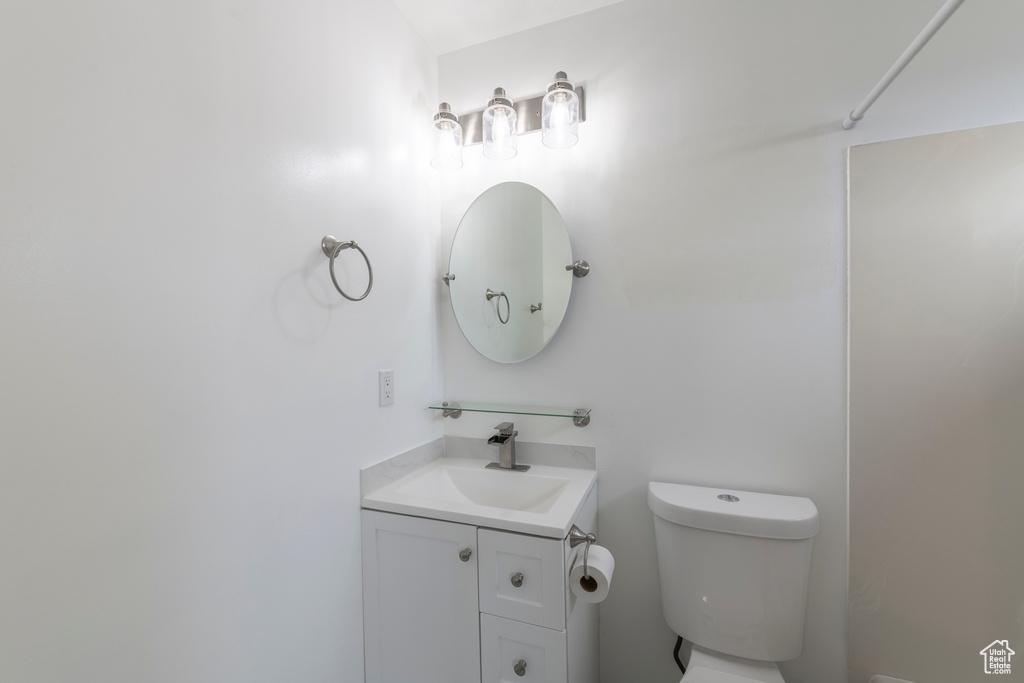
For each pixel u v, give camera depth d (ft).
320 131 3.60
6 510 1.85
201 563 2.62
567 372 4.92
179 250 2.54
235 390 2.85
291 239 3.30
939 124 3.73
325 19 3.69
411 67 4.95
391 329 4.48
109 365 2.20
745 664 3.76
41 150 1.97
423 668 3.74
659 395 4.57
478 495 4.79
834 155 4.03
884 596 3.80
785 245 4.16
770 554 3.67
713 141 4.42
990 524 3.55
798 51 4.17
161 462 2.42
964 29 3.67
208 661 2.64
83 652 2.08
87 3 2.14
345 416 3.82
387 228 4.45
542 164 5.08
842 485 3.99
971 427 3.59
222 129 2.80
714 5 4.44
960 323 3.62
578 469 4.83
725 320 4.35
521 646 3.38
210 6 2.75
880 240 3.83
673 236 4.54
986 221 3.57
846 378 3.99
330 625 3.59
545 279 4.93
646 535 4.60
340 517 3.73
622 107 4.75
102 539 2.16
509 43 5.21
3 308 1.85
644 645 4.58
